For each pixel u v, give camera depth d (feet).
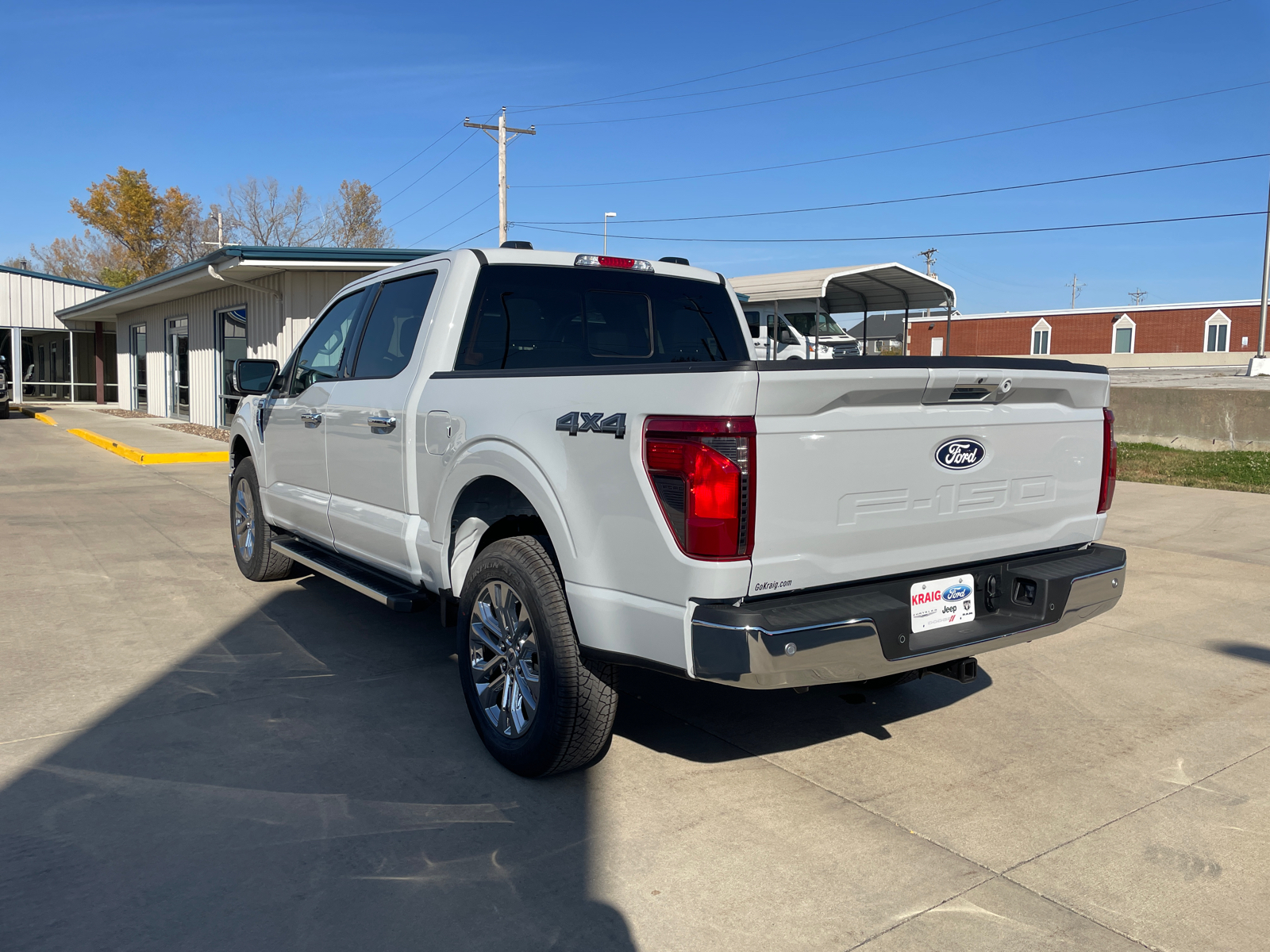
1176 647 17.17
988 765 12.05
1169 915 8.78
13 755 11.85
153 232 180.96
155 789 10.97
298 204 203.31
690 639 9.17
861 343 67.72
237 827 10.13
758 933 8.41
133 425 70.49
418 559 13.46
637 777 11.55
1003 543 11.16
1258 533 27.63
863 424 9.59
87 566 22.80
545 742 10.85
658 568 9.37
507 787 11.21
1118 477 39.27
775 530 9.12
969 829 10.35
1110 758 12.32
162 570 22.40
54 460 47.39
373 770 11.60
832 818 10.56
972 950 8.19
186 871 9.24
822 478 9.36
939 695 14.62
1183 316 147.54
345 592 20.45
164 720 13.08
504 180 113.80
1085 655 16.70
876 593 10.03
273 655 16.02
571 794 11.05
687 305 16.12
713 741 12.73
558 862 9.53
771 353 52.54
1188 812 10.80
